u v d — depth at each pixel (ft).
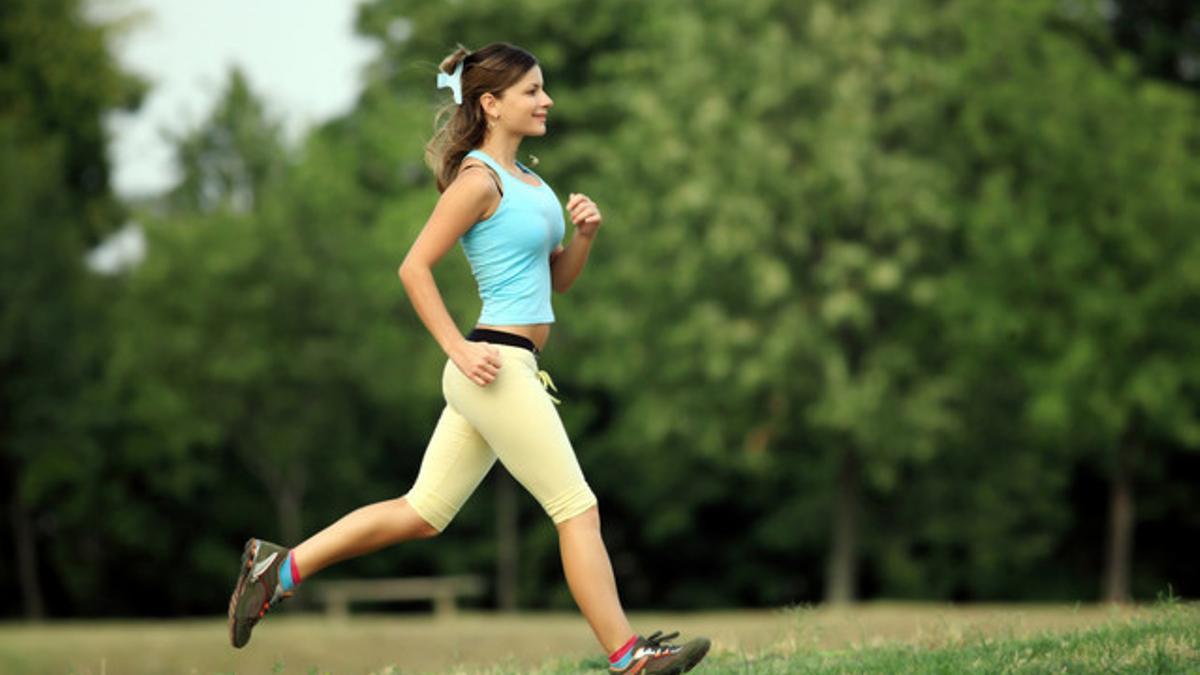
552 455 42.11
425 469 43.75
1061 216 198.70
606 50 276.41
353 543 43.57
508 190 41.93
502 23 272.10
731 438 222.48
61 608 276.82
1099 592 268.82
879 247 211.61
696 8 220.43
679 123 211.00
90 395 236.43
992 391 219.61
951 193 208.95
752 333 204.13
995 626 62.85
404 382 244.01
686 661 41.83
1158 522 274.98
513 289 42.14
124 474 262.26
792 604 65.31
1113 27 265.95
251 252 229.45
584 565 42.14
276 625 143.54
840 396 200.95
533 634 129.29
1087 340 190.80
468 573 285.64
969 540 236.84
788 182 201.98
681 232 208.23
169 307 229.66
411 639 126.41
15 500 251.39
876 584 283.59
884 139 212.64
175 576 279.08
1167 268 192.44
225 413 233.96
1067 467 238.48
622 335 222.28
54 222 241.35
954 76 203.92
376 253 244.42
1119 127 196.13
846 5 209.97
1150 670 43.86
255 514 276.21
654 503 275.39
